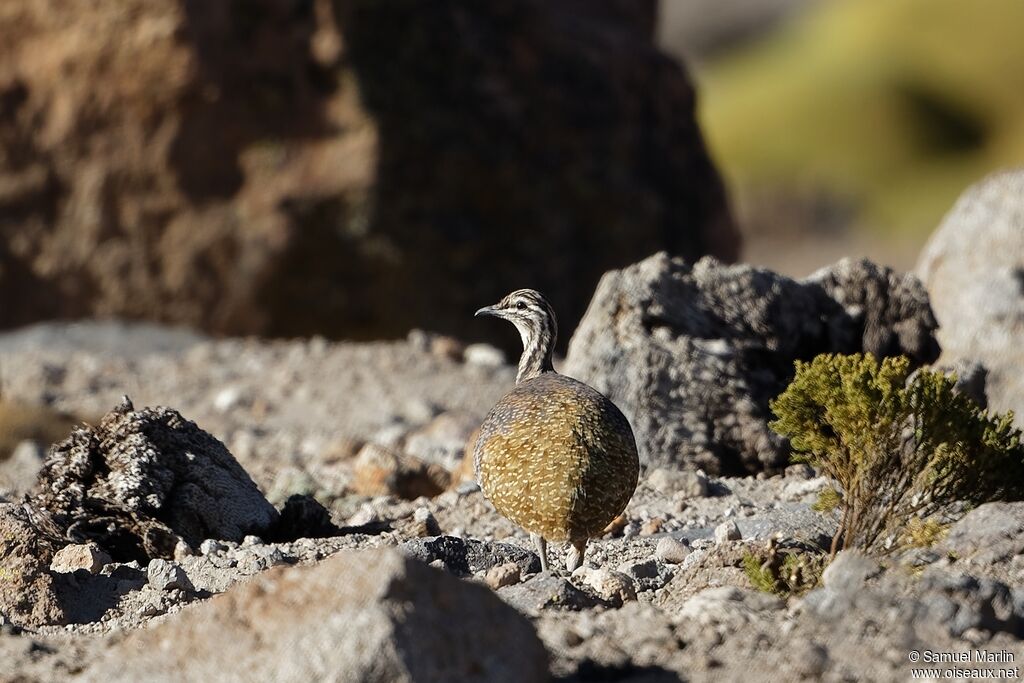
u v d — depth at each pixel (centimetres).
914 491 1199
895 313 1912
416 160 3716
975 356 2198
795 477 1706
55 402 2723
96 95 3653
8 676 931
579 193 3922
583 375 1788
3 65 3681
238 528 1451
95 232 3694
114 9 3619
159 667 866
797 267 7694
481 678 826
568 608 1081
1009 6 9469
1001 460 1200
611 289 1825
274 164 3681
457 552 1259
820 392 1195
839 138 8888
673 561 1305
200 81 3622
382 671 804
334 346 3181
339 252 3691
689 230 4216
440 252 3741
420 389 2728
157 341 3516
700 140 4359
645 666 927
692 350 1777
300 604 863
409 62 3766
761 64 10312
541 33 3962
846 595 996
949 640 959
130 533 1383
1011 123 8888
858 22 9931
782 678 896
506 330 3859
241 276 3681
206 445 1495
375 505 1659
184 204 3681
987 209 2336
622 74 4103
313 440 2264
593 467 1166
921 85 9169
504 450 1201
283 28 3691
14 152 3684
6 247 3691
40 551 1234
